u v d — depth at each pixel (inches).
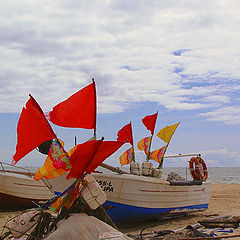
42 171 180.9
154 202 345.4
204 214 424.5
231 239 254.5
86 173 187.8
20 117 188.5
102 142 175.6
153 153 406.3
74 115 197.9
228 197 625.0
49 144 199.8
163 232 291.1
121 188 328.2
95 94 197.3
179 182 374.3
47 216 189.2
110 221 191.2
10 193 452.8
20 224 191.0
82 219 176.2
